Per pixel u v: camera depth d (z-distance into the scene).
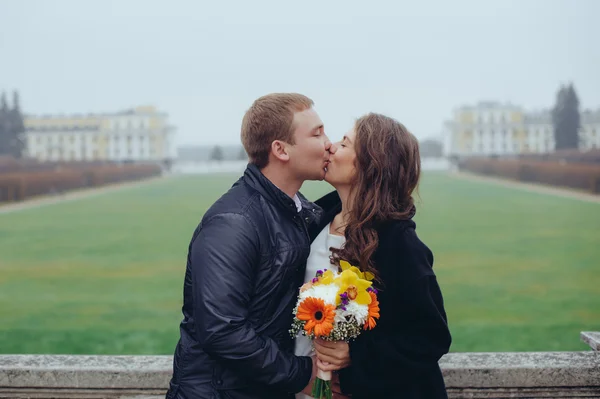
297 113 2.14
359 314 2.03
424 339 2.10
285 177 2.19
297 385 2.08
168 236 15.31
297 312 2.08
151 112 86.12
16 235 16.03
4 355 2.84
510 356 2.75
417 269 2.10
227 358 1.98
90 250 13.27
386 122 2.24
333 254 2.26
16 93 74.19
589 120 78.81
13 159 61.22
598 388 2.63
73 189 36.00
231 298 1.98
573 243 13.43
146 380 2.66
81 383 2.67
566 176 32.34
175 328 6.99
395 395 2.15
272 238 2.09
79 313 7.79
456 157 68.00
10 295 8.95
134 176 50.03
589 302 8.09
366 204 2.16
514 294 8.62
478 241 13.80
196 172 71.94
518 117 84.94
